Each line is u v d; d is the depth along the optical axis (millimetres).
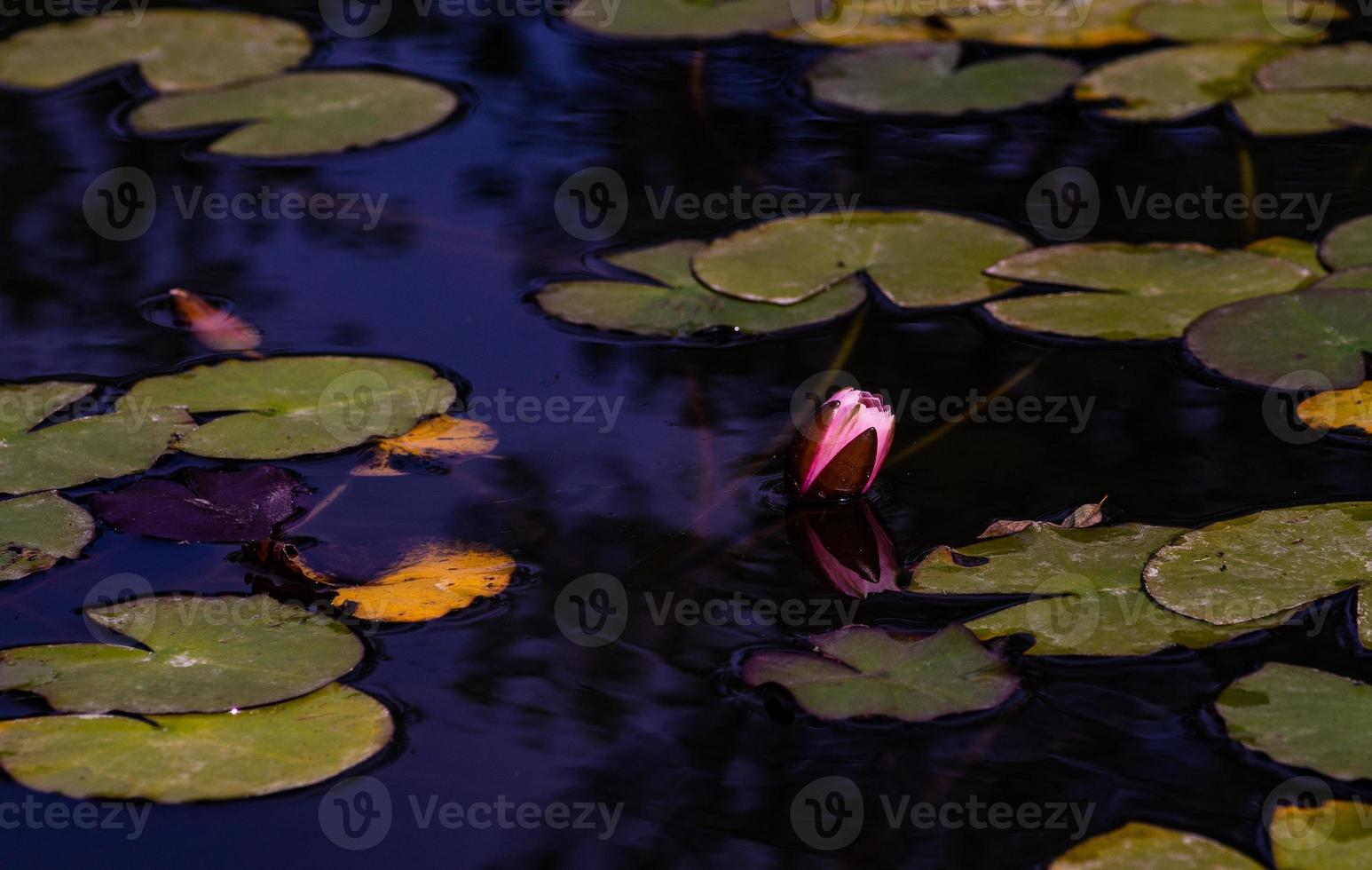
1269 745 1581
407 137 3537
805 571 1948
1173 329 2562
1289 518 1979
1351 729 1594
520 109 3715
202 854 1470
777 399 2408
